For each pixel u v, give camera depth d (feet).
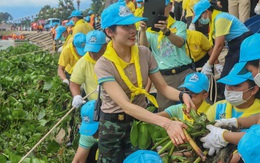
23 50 62.64
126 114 14.60
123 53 14.25
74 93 20.95
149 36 22.34
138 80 14.30
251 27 24.84
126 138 14.88
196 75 17.07
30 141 22.56
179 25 22.20
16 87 31.91
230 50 21.89
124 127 14.70
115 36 14.05
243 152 9.46
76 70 21.01
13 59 43.11
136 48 14.44
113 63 14.12
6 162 17.79
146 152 11.69
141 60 14.52
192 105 14.05
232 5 33.91
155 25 20.75
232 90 14.10
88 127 16.31
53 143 20.79
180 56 22.17
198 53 24.22
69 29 49.44
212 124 12.93
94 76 20.88
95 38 20.25
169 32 21.15
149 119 13.14
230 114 14.65
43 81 30.78
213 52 21.98
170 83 22.20
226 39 21.81
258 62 13.57
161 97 21.71
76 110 22.29
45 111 26.23
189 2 34.60
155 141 14.46
